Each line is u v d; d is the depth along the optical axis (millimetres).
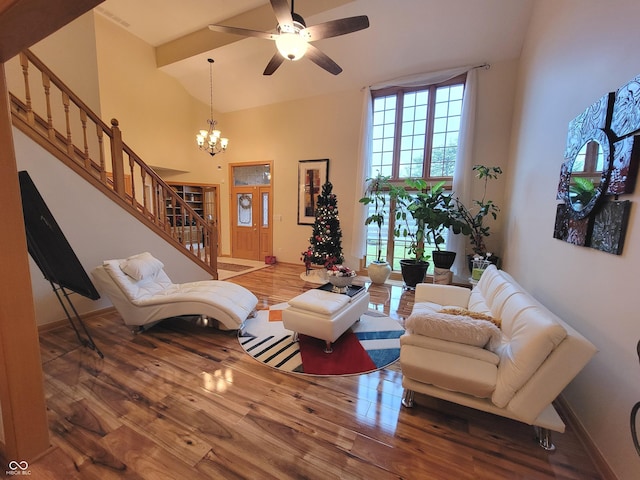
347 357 2561
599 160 1722
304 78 5523
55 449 1545
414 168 5254
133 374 2266
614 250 1527
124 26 5059
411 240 5207
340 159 5793
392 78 5008
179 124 6566
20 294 1386
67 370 2309
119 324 3248
